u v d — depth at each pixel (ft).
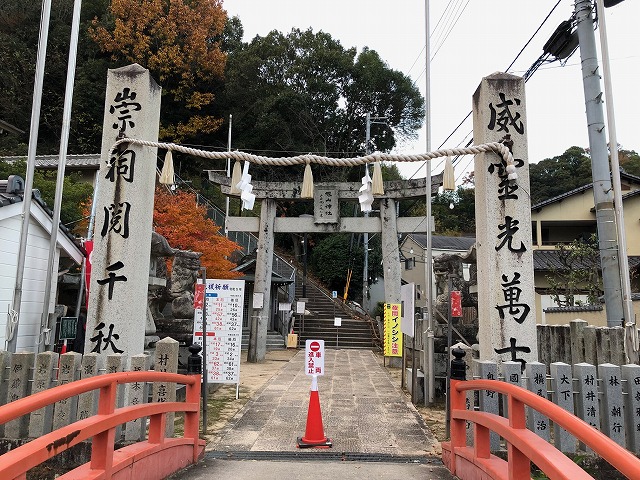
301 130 102.06
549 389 18.69
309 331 75.51
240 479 15.43
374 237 108.58
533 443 9.88
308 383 36.42
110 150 22.89
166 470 15.43
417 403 28.94
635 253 72.02
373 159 21.62
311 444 19.67
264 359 52.06
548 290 66.80
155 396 18.97
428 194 34.24
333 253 108.78
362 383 37.06
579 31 28.32
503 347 21.15
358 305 96.58
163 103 98.48
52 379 18.06
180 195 57.93
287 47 106.01
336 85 101.91
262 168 102.06
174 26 93.50
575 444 16.94
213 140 104.88
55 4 95.30
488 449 14.15
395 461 18.15
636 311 38.14
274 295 79.46
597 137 27.48
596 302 49.90
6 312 26.22
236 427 22.86
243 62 103.35
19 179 27.35
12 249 26.71
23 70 85.87
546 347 30.40
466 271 53.36
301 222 53.83
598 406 17.12
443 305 32.50
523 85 23.16
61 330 29.60
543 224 83.35
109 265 22.00
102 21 95.96
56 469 17.12
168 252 29.71
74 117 87.81
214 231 59.57
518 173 22.31
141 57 91.40
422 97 101.91
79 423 10.69
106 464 11.57
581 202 80.84
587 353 24.82
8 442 17.22
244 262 75.77
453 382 16.81
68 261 33.71
